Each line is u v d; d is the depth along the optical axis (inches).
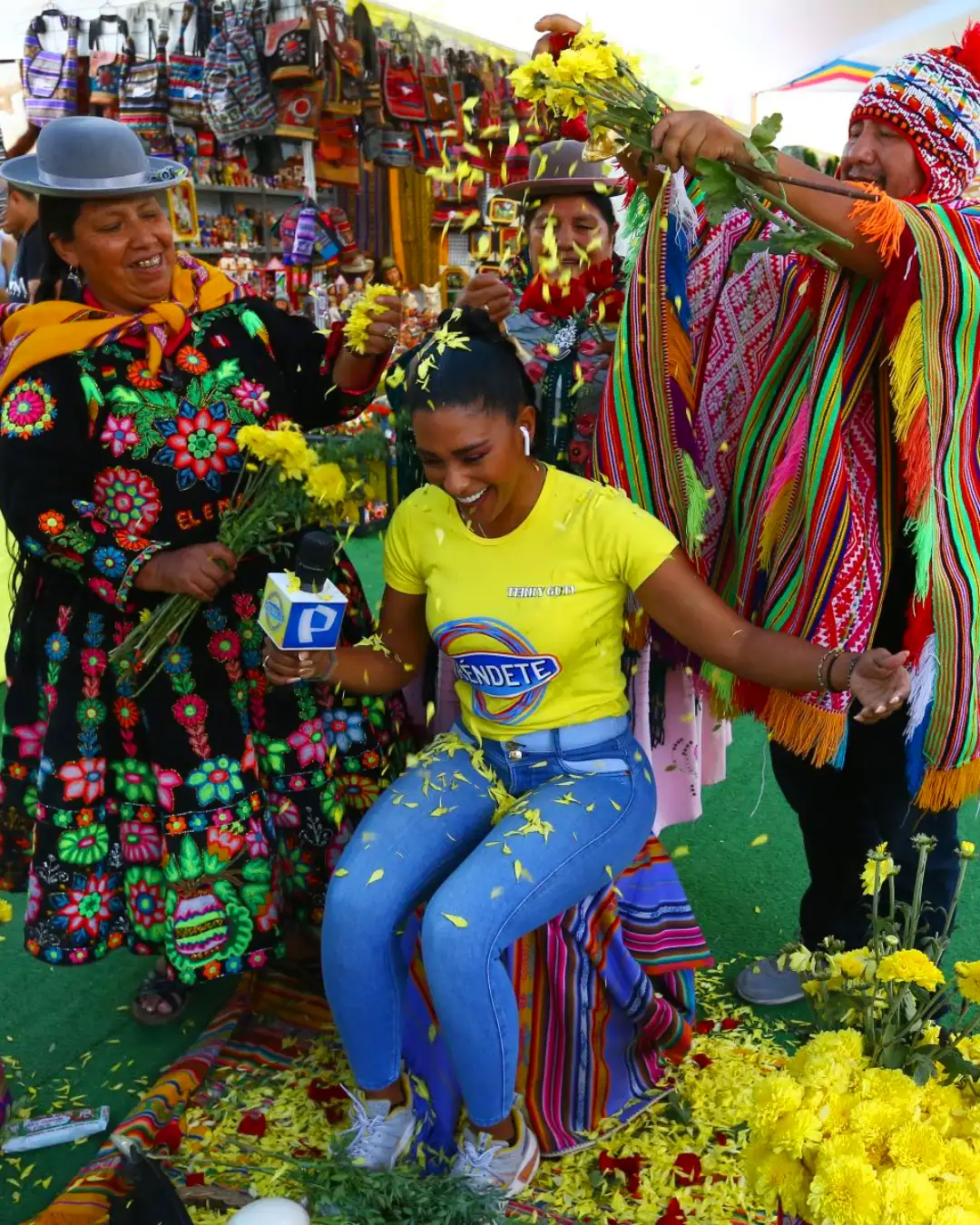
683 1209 70.2
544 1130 75.6
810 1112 48.6
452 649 73.1
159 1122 76.7
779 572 71.7
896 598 74.4
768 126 57.9
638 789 74.1
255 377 80.4
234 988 96.0
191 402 77.5
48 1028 90.9
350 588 87.0
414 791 74.5
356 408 85.5
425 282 223.0
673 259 70.2
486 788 75.2
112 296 76.8
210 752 79.1
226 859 79.7
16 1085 83.5
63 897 79.6
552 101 63.1
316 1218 67.1
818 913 88.7
